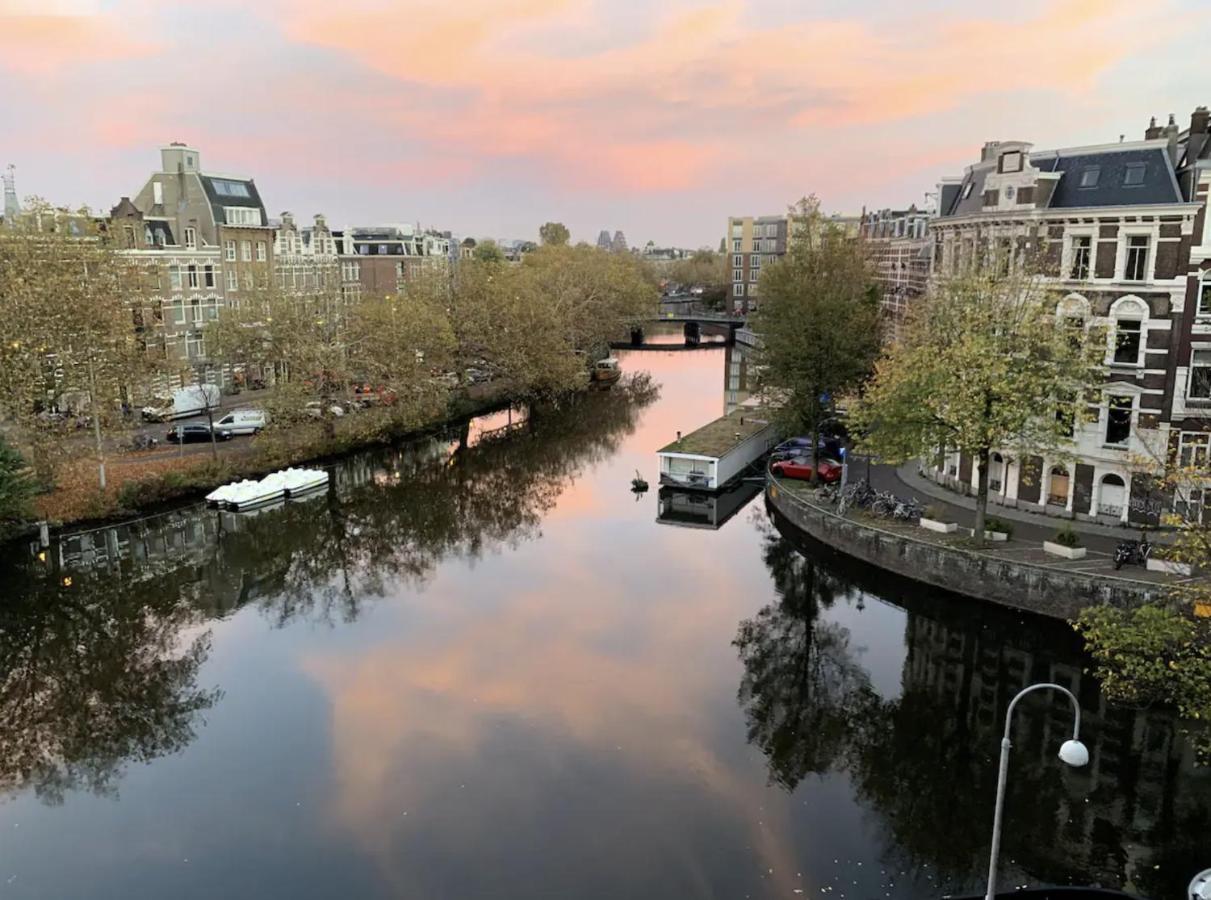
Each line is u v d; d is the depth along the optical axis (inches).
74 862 850.1
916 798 959.6
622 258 6259.8
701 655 1296.8
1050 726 1118.4
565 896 791.7
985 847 874.1
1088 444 1585.9
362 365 2618.1
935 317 1625.2
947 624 1439.5
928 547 1470.2
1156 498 1519.4
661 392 3949.3
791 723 1108.5
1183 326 1466.5
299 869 832.3
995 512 1691.7
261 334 2516.0
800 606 1501.0
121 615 1503.4
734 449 2346.2
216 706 1149.1
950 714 1157.7
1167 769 1015.0
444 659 1277.1
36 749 1080.2
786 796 955.3
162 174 3093.0
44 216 1994.3
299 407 2320.4
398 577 1643.7
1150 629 804.6
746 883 812.0
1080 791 970.7
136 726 1127.0
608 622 1412.4
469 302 3122.5
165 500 1973.4
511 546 1827.0
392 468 2544.3
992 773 1014.4
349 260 4685.0
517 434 3038.9
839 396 2082.9
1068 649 1309.1
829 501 1802.4
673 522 2006.6
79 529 1787.6
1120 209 1494.8
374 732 1072.8
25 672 1302.9
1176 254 1461.6
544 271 4274.1
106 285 1878.7
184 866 841.5
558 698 1155.9
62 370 1812.3
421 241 5142.7
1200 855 863.7
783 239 7337.6
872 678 1258.0
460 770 990.4
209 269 3112.7
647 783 968.9
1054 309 1462.8
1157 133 1738.4
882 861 847.7
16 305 1706.4
